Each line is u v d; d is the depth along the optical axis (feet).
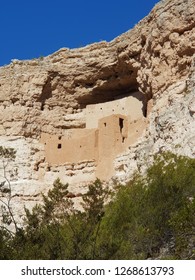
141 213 77.41
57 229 69.51
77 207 125.18
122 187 88.58
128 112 131.23
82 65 139.95
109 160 124.98
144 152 113.09
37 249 65.16
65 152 134.72
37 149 138.00
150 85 121.19
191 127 104.01
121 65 133.39
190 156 98.58
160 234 73.87
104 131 128.47
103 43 139.23
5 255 64.39
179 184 79.56
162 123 110.32
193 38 112.06
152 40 119.96
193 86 109.19
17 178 134.00
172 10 116.47
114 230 75.31
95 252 65.21
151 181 84.79
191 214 63.87
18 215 126.31
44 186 132.26
